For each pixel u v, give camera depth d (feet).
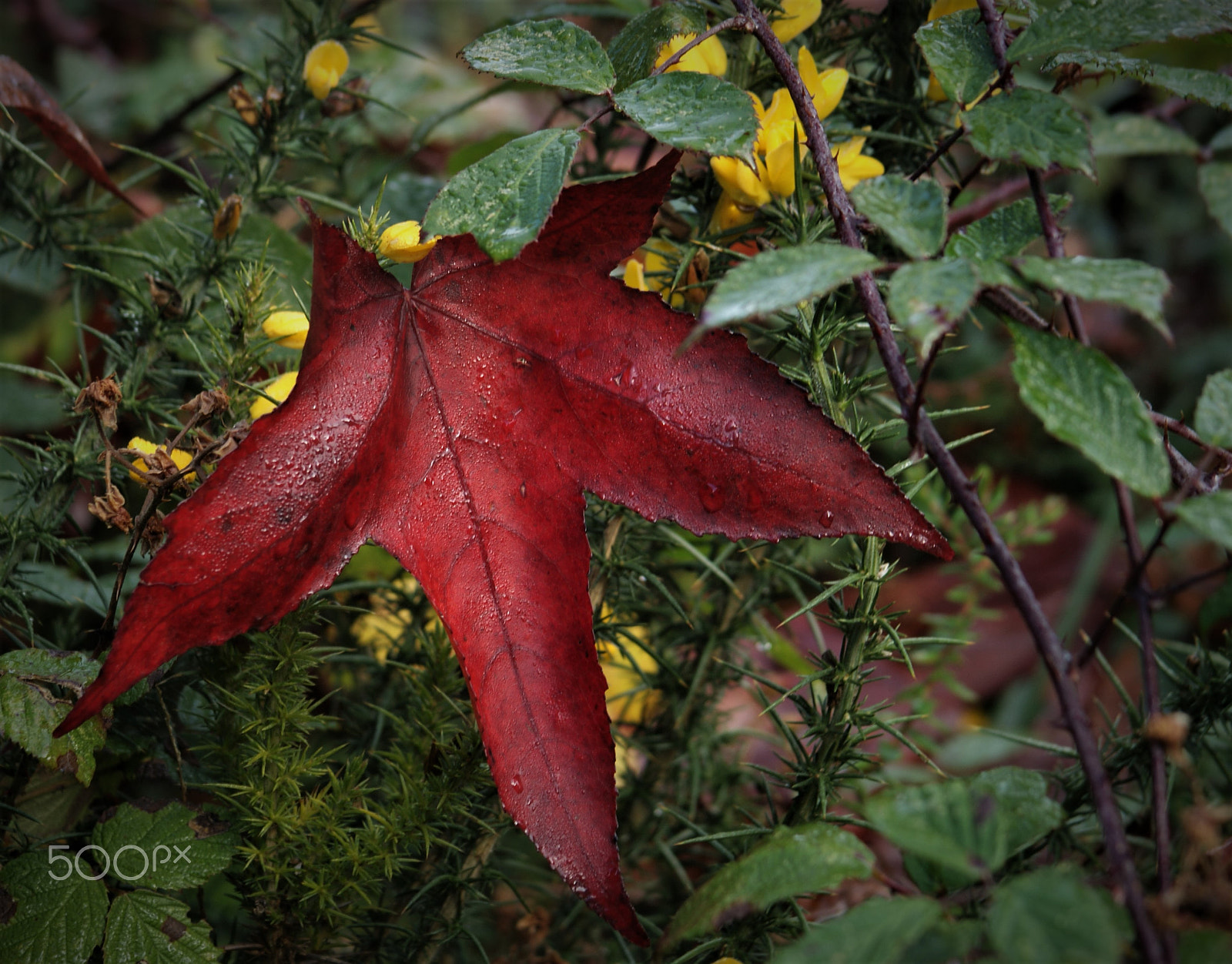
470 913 1.14
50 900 0.97
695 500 0.92
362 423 0.92
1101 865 0.97
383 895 1.12
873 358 1.39
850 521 0.90
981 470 1.06
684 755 1.28
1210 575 0.85
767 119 1.04
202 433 1.00
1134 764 1.05
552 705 0.90
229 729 1.05
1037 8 0.97
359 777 1.05
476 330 0.94
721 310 0.78
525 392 0.94
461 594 0.92
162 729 1.10
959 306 0.78
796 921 1.00
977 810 0.80
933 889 0.91
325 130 1.27
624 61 1.05
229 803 1.04
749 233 1.12
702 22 1.07
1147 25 0.89
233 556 0.88
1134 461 0.80
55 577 1.28
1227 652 1.09
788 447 0.90
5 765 1.05
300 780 1.09
